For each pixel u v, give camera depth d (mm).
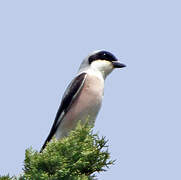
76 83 14242
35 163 9273
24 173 9375
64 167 9320
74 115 14148
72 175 9602
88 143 9961
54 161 9203
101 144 10273
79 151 9609
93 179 10070
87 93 14133
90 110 14188
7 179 9469
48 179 9078
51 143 9664
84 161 9828
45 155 9344
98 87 14328
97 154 10133
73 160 9617
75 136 9938
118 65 15195
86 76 14320
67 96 14320
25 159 9406
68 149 9531
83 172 10164
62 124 14359
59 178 9344
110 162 10234
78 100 14156
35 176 9031
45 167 9312
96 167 10211
